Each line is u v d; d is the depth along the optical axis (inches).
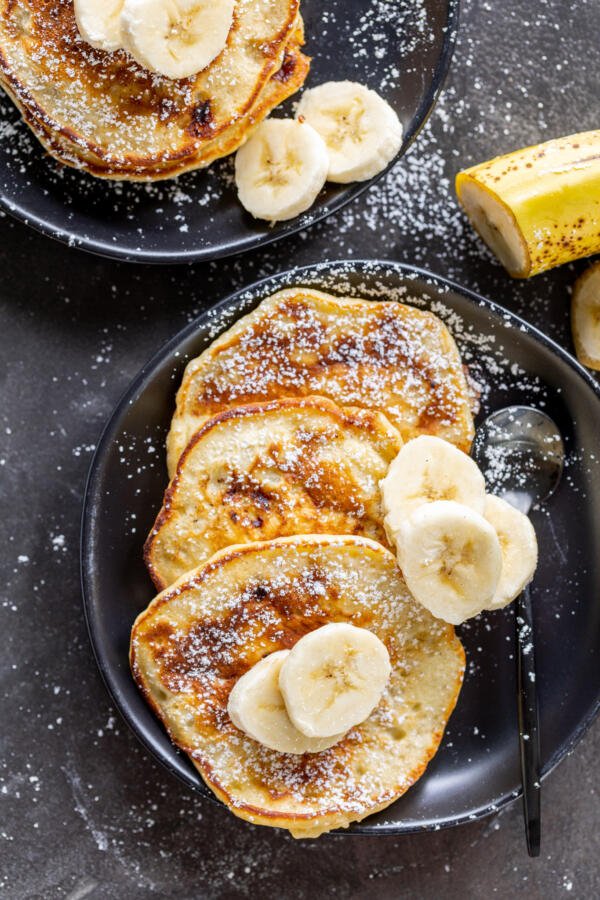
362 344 25.8
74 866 26.7
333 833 25.7
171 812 26.9
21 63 25.3
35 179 26.0
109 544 25.8
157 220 26.2
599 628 26.7
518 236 26.0
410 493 25.2
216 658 25.2
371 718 25.5
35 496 26.7
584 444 26.6
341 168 26.1
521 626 25.9
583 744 27.5
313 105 26.3
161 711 25.4
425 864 27.3
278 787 25.4
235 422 25.3
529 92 27.5
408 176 27.1
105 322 26.8
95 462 25.5
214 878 26.9
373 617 25.3
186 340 25.5
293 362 25.7
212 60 25.3
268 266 27.0
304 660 24.6
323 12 26.5
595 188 25.6
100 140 25.5
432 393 25.9
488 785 26.3
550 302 27.3
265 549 24.9
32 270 26.7
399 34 26.4
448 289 25.8
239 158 26.1
